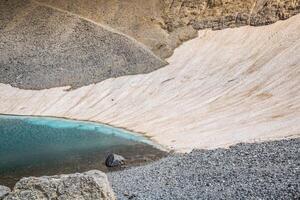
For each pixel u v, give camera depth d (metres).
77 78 63.84
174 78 59.59
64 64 66.50
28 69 67.31
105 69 64.19
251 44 61.81
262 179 21.11
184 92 55.78
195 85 56.81
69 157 38.97
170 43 67.00
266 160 25.69
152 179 26.86
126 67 63.72
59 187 13.48
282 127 39.53
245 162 26.23
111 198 13.80
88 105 57.47
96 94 59.75
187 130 44.62
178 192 21.83
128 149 40.47
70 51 68.00
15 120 56.09
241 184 20.98
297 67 53.06
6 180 33.28
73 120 53.91
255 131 40.03
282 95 48.69
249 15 66.56
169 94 56.09
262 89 51.50
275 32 61.94
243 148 30.34
